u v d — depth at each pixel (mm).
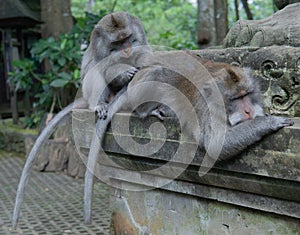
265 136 2439
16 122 11633
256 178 2545
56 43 9742
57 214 5844
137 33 3691
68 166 8188
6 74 11930
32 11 11594
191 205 3107
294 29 3215
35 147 3766
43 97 9875
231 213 2859
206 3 9562
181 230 3189
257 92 2717
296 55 2914
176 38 12820
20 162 9500
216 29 9555
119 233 3719
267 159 2441
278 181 2441
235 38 3742
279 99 2988
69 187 7297
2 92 13289
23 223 5504
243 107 2604
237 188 2715
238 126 2527
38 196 6770
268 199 2605
